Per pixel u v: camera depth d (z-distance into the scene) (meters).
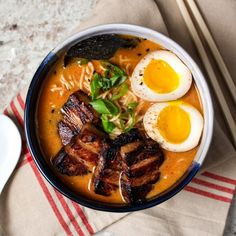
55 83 0.45
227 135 0.51
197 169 0.43
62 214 0.51
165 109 0.45
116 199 0.44
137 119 0.45
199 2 0.53
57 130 0.45
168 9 0.52
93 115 0.44
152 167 0.44
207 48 0.52
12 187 0.51
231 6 0.52
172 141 0.45
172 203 0.51
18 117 0.51
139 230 0.51
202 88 0.43
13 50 0.53
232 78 0.52
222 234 0.51
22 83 0.53
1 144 0.51
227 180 0.51
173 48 0.44
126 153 0.43
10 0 0.54
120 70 0.44
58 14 0.53
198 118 0.44
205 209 0.51
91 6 0.53
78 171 0.44
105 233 0.51
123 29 0.44
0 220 0.51
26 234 0.51
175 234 0.51
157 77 0.45
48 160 0.45
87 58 0.45
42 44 0.53
